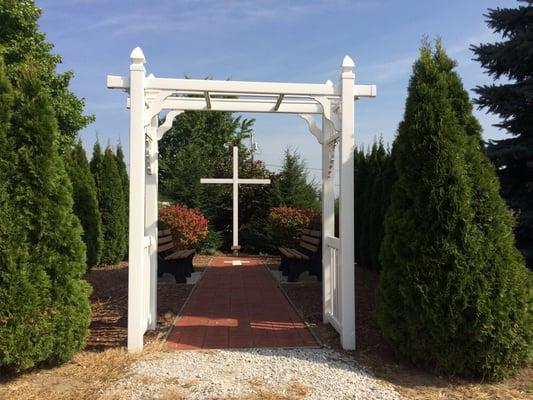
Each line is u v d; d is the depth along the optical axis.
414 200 3.81
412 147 3.84
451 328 3.61
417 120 3.84
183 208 12.39
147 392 3.40
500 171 5.80
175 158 19.25
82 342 3.98
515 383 3.68
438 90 3.87
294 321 5.56
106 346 4.54
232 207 15.66
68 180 3.88
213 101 5.68
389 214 4.04
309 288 7.88
